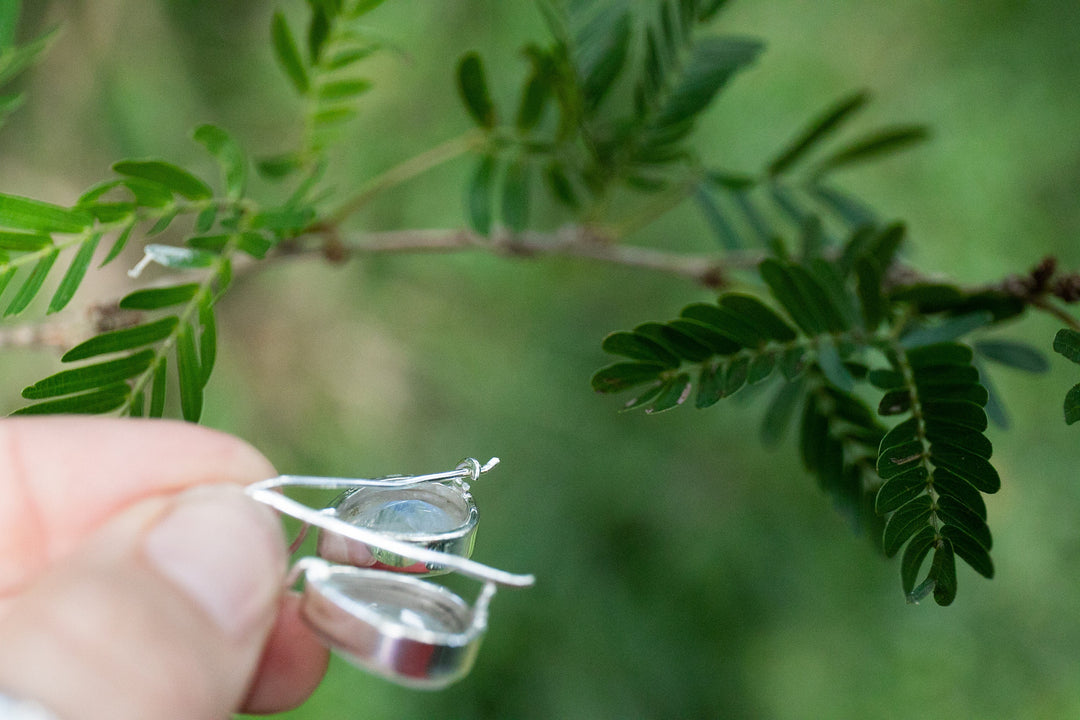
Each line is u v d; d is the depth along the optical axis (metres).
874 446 0.21
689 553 0.46
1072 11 0.47
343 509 0.20
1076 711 0.42
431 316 0.51
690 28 0.23
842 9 0.49
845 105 0.24
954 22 0.48
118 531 0.19
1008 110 0.47
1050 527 0.44
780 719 0.44
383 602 0.19
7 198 0.19
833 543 0.46
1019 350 0.22
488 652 0.44
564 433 0.48
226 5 0.47
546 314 0.50
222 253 0.20
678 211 0.49
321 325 0.51
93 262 0.42
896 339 0.21
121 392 0.20
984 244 0.45
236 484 0.21
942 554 0.19
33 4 0.43
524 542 0.46
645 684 0.44
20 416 0.20
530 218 0.48
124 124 0.45
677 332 0.20
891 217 0.46
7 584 0.20
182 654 0.19
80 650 0.18
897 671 0.44
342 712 0.43
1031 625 0.44
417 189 0.48
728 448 0.48
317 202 0.21
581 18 0.23
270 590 0.19
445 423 0.49
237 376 0.49
